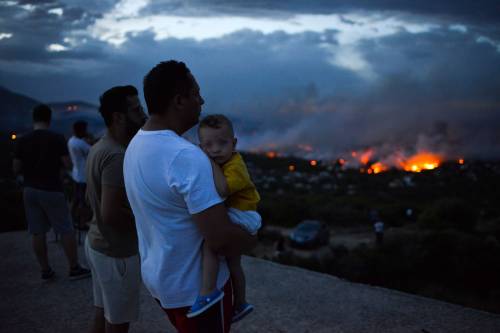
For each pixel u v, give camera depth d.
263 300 3.58
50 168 3.89
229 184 1.42
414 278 15.51
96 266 2.15
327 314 3.29
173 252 1.45
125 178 1.57
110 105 2.11
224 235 1.40
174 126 1.53
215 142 1.44
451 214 31.86
